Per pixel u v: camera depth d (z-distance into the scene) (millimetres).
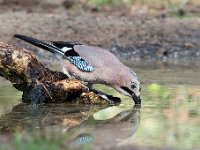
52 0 33531
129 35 28656
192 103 17672
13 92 19031
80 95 17688
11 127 14727
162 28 29625
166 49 27312
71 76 18125
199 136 13805
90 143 13023
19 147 11594
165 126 14906
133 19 31281
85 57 17953
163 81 20922
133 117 16062
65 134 13992
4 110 16719
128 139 13531
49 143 11742
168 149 12539
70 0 33469
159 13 32688
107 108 17328
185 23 30547
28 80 17344
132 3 33812
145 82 20734
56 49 18094
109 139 13523
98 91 18094
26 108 17000
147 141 13312
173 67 24375
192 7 33344
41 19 30453
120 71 17781
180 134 13984
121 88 17797
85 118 15992
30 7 32969
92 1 33656
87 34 28688
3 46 17078
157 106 17375
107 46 27547
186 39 28328
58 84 17438
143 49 27359
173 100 18094
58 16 31234
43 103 17484
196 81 20969
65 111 16781
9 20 29953
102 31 29125
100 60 17938
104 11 33156
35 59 17422
